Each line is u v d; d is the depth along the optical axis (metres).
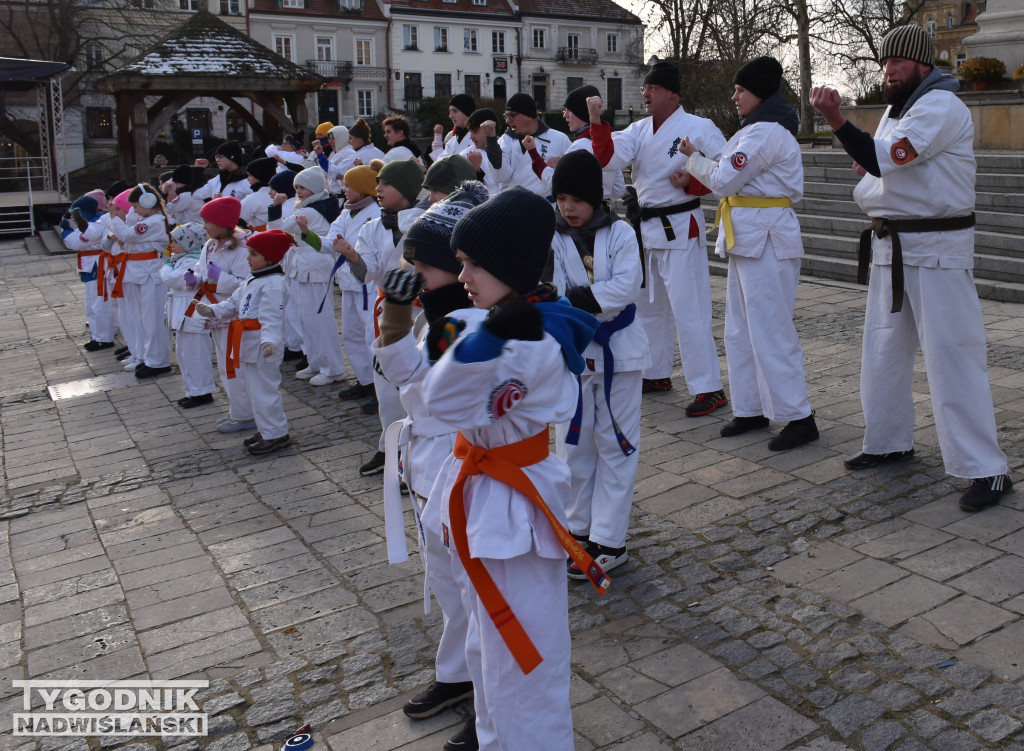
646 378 6.66
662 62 5.81
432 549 2.93
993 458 4.23
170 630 3.93
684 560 4.04
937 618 3.36
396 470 2.89
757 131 4.98
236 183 10.34
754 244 5.09
